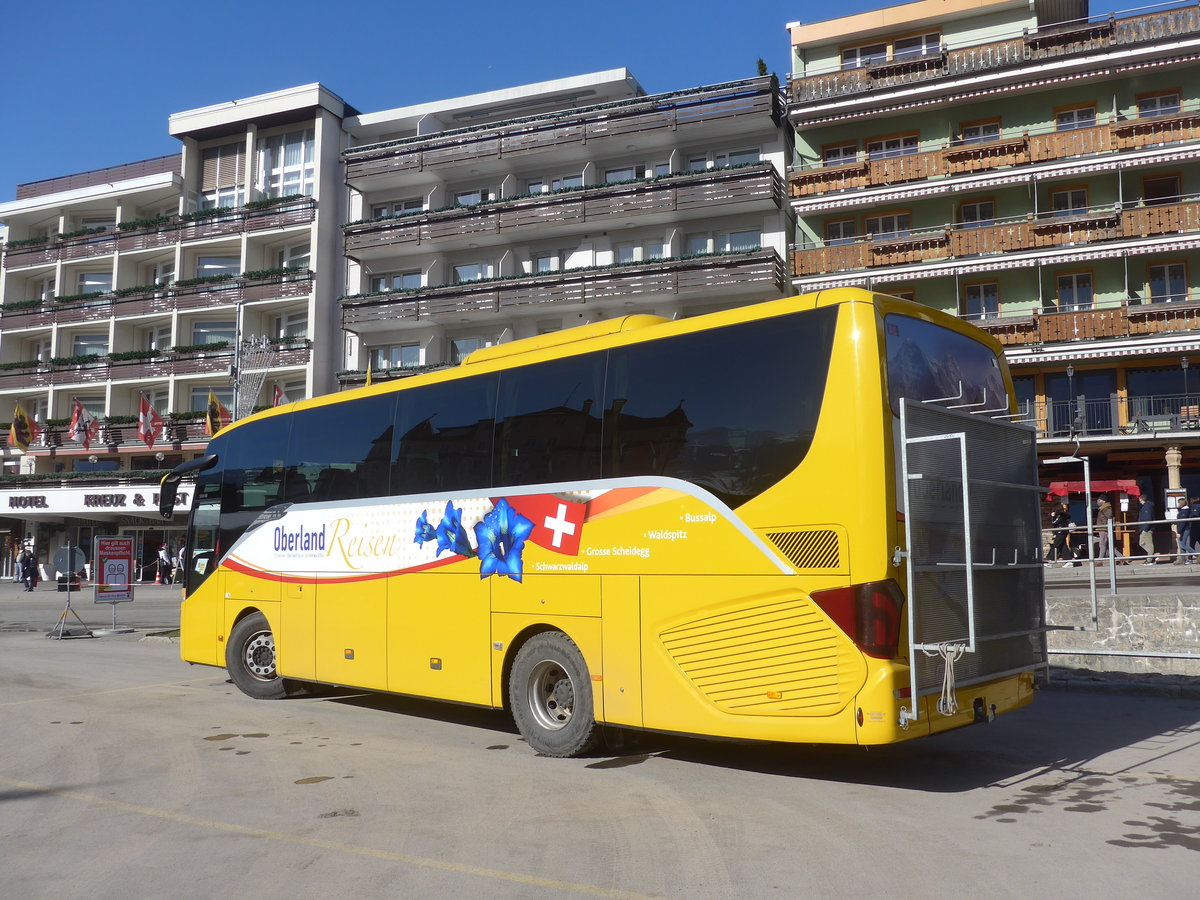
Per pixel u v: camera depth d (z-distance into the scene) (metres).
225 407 42.38
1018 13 32.34
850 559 6.23
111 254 46.56
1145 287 30.38
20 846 5.61
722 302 33.97
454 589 8.94
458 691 8.79
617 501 7.64
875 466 6.23
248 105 43.44
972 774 7.25
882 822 5.91
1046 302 31.33
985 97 31.53
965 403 7.41
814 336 6.67
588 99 38.06
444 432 9.32
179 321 44.41
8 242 49.81
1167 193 30.41
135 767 7.67
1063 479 30.73
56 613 26.20
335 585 10.25
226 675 13.48
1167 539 28.77
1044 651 7.83
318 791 6.83
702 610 6.97
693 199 33.38
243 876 5.01
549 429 8.32
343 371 39.12
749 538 6.76
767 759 7.89
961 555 6.83
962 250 31.27
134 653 16.39
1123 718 9.44
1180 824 5.81
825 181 32.94
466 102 39.69
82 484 43.81
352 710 10.60
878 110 32.47
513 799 6.57
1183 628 11.10
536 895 4.68
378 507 9.88
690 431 7.25
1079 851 5.29
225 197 45.41
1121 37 30.22
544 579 8.12
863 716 6.09
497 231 36.25
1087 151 30.14
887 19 33.47
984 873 4.93
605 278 34.22
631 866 5.10
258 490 11.55
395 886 4.82
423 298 37.09
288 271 41.59
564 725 7.93
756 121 33.31
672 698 7.12
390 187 39.75
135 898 4.71
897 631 6.14
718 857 5.23
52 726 9.54
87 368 45.94
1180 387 29.80
